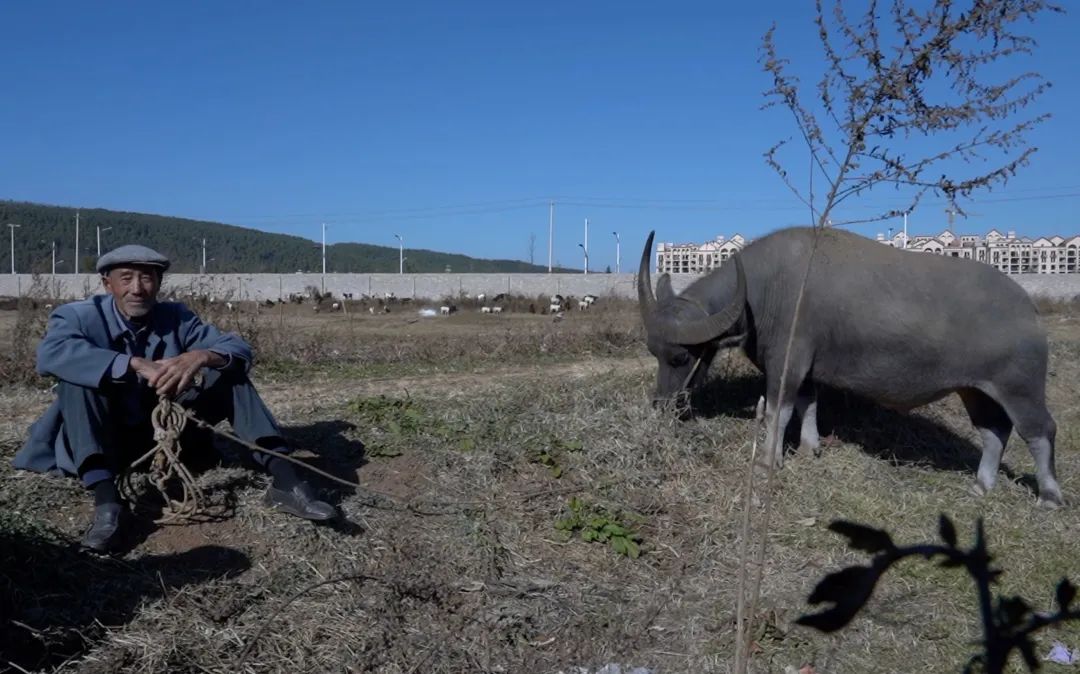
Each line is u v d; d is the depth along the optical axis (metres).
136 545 4.55
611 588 4.68
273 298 32.59
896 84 2.45
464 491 5.45
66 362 4.36
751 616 2.74
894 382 6.09
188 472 4.75
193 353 4.52
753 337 6.54
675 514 5.46
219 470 5.25
